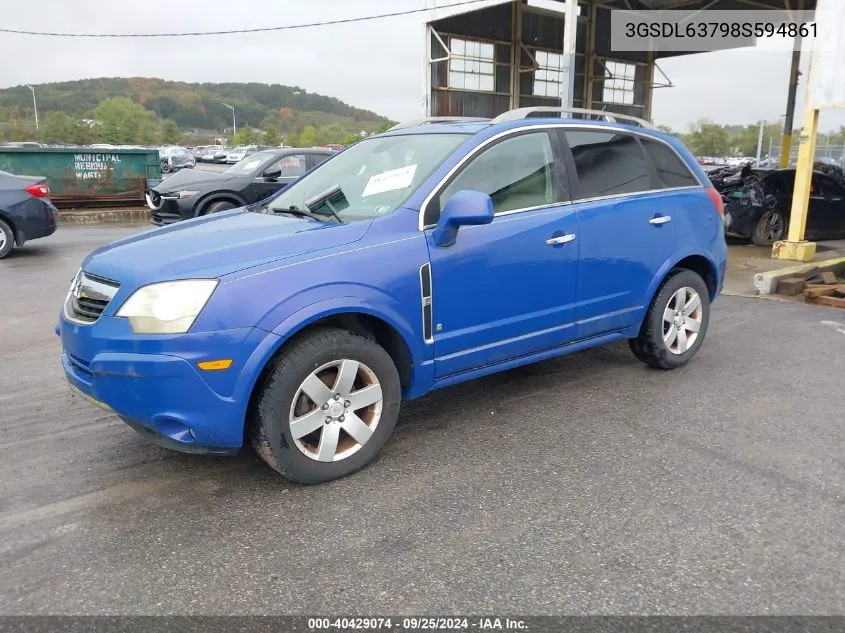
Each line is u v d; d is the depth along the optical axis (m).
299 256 3.25
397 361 3.69
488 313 3.87
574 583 2.61
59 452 3.80
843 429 4.00
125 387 3.03
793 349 5.60
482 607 2.49
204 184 10.62
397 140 4.37
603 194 4.43
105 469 3.59
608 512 3.11
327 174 4.54
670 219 4.76
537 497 3.25
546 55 19.09
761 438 3.88
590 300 4.37
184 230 3.84
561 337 4.30
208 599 2.55
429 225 3.63
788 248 9.77
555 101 19.67
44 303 7.40
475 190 3.83
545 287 4.10
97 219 15.49
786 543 2.85
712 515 3.07
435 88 16.91
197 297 2.99
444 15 15.52
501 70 18.16
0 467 3.62
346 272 3.31
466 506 3.18
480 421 4.18
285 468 3.26
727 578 2.63
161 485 3.42
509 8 17.80
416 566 2.73
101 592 2.59
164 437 3.13
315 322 3.41
